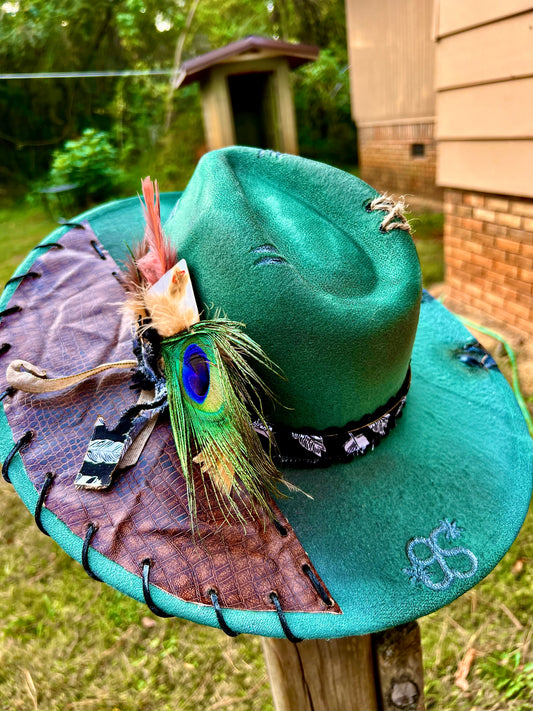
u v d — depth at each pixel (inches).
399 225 13.3
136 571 11.4
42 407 13.7
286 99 60.7
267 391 11.9
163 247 12.6
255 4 137.5
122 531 11.7
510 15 37.9
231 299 11.7
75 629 31.6
